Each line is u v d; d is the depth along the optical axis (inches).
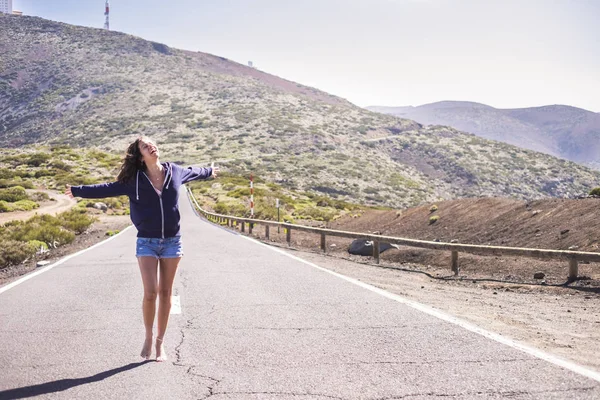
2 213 1931.6
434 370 187.5
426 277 484.7
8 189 2455.7
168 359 206.1
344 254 701.3
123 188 193.0
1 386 178.2
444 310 304.5
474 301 344.5
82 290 375.2
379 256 613.3
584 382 172.6
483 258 549.6
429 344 221.5
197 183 3860.7
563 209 649.0
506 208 771.4
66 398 166.7
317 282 395.5
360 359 202.2
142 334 245.1
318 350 215.2
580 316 297.0
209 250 669.3
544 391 164.9
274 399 163.3
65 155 4542.3
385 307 300.0
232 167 6643.7
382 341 227.3
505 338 230.8
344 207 2372.0
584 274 424.8
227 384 177.3
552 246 545.0
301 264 513.3
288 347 220.4
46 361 205.5
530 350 211.5
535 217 675.4
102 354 213.9
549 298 362.3
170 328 255.6
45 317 285.9
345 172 6963.6
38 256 738.8
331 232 705.0
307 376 183.9
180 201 2736.2
